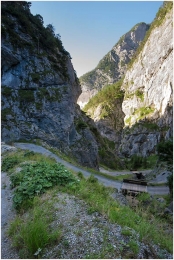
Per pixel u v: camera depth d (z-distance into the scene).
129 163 80.69
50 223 5.70
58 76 53.84
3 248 5.22
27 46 51.47
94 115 142.50
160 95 95.56
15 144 34.19
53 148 36.16
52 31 74.75
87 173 23.88
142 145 93.50
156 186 25.38
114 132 126.12
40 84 49.16
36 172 9.03
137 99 114.31
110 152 76.31
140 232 5.34
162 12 112.44
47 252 4.73
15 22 53.91
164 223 8.63
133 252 4.58
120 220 5.85
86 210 6.25
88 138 53.62
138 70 121.56
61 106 48.91
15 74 46.69
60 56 63.12
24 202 7.03
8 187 9.43
